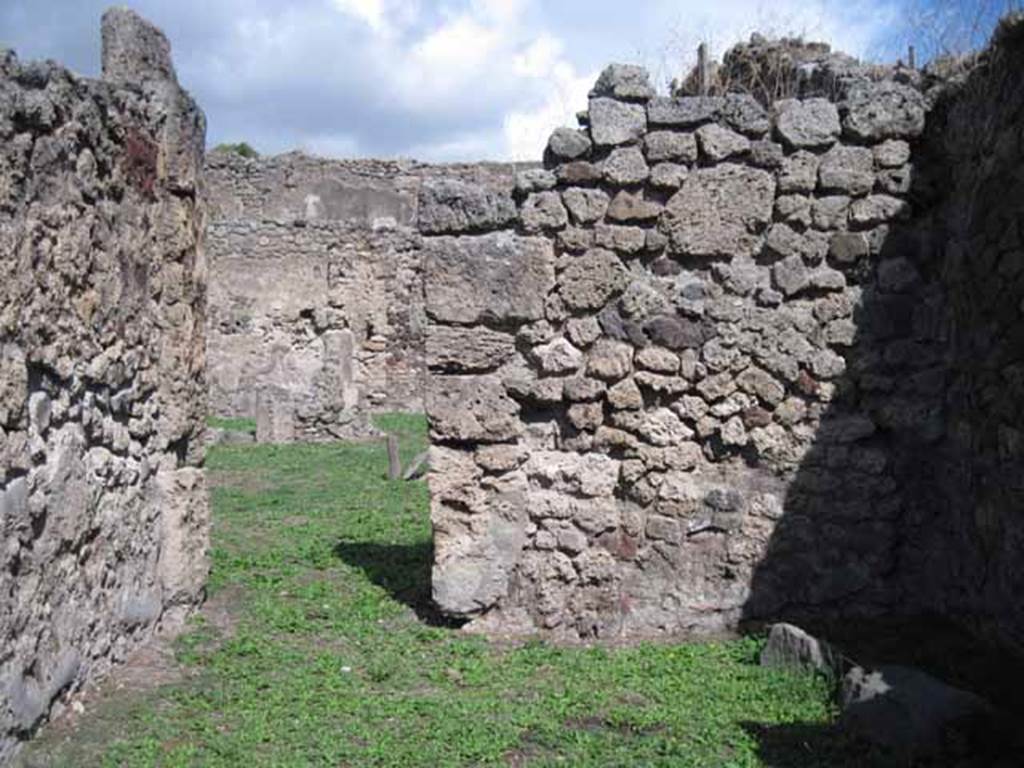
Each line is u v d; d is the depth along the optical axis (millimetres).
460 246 5914
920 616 5941
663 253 5980
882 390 5996
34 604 4270
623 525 6020
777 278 5977
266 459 13492
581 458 6004
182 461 6195
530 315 5926
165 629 5883
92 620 4914
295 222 21234
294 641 5773
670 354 5969
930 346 5965
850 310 5996
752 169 5938
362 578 7074
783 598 6012
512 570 6000
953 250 5781
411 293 22234
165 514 5938
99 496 4996
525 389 5953
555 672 5277
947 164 5906
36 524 4301
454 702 4766
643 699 4844
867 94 5945
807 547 6020
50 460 4457
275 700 4812
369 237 21750
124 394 5375
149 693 4902
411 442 15539
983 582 5387
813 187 5953
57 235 4520
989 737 4039
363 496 10586
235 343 20859
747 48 6969
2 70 4039
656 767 4066
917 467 6016
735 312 5980
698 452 6023
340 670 5273
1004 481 5102
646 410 6016
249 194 26219
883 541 6000
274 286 21094
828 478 6008
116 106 5230
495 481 5980
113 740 4324
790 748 4215
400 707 4703
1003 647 5160
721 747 4262
